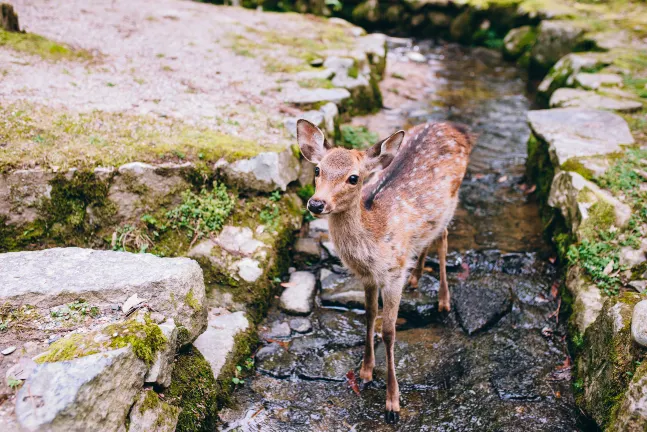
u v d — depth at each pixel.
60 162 2.59
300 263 2.91
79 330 1.99
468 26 6.07
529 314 2.67
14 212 2.54
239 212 2.82
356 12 6.31
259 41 4.46
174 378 2.13
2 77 3.16
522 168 3.65
